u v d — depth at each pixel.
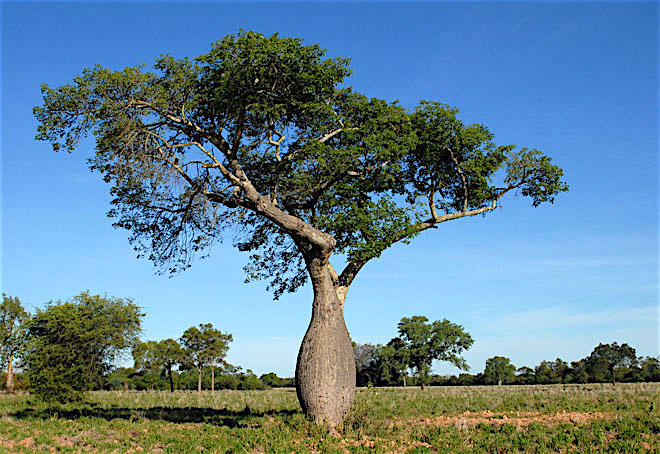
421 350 65.94
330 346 15.70
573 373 87.31
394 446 13.28
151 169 15.72
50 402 23.83
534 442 13.44
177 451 12.72
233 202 17.16
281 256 20.70
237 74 15.29
